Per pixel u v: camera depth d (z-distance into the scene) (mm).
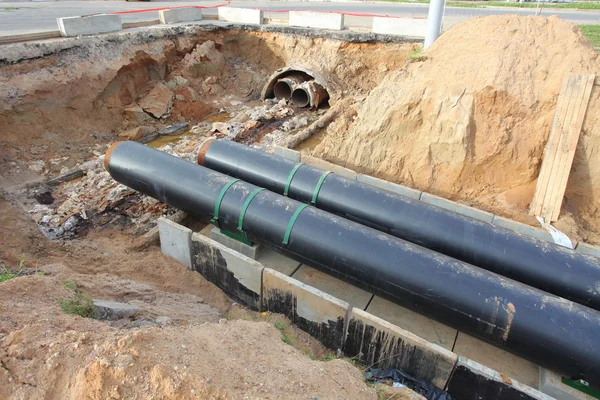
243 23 17750
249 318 6355
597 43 13453
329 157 10344
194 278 7125
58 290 4691
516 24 9734
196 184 7098
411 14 20797
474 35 9961
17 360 3350
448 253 6441
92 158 11477
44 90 11352
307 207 6547
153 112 13617
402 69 10797
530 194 8578
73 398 3123
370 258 5797
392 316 6398
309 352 5613
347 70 15891
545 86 8734
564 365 4828
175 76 15039
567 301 5105
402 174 9617
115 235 8156
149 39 14352
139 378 3195
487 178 8961
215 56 16609
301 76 15953
